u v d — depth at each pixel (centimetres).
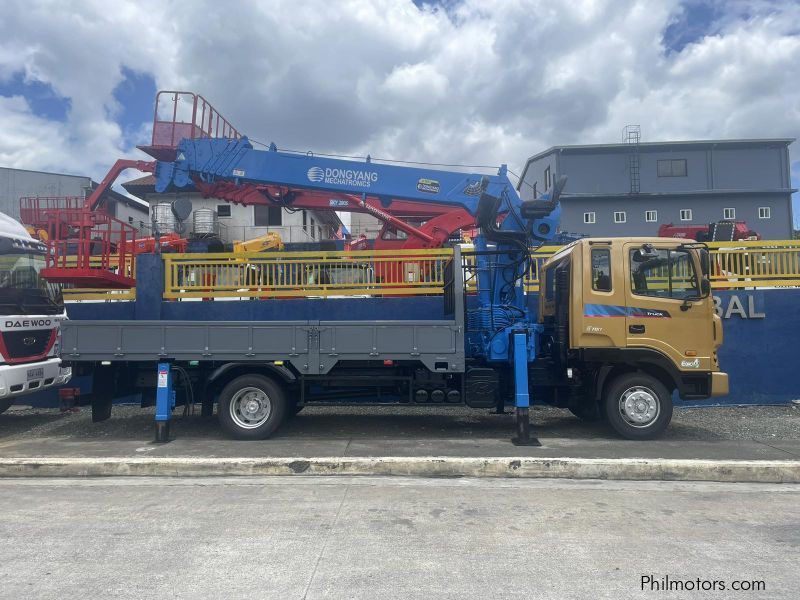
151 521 503
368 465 652
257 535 468
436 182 1034
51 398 1093
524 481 629
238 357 782
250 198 1114
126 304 1066
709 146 3978
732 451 710
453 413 1019
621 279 770
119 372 817
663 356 765
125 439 813
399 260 1045
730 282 1035
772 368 1033
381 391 827
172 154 1078
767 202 3981
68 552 435
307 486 609
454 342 773
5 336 830
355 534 470
